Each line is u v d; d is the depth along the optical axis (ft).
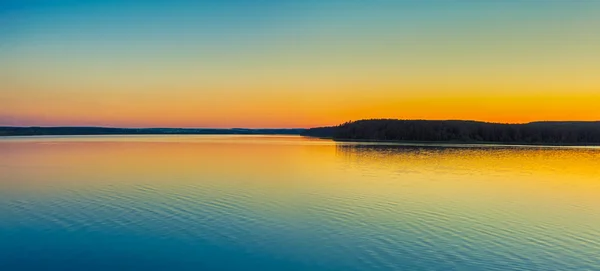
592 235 63.46
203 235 61.98
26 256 53.36
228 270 49.60
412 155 214.90
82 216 72.08
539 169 150.51
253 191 96.94
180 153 216.74
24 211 75.56
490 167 156.35
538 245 58.70
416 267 50.55
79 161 166.50
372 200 87.71
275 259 53.01
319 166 154.51
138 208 78.23
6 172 129.59
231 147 281.54
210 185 104.99
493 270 49.80
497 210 79.71
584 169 151.33
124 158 181.98
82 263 51.34
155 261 52.11
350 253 55.11
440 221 70.85
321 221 70.03
